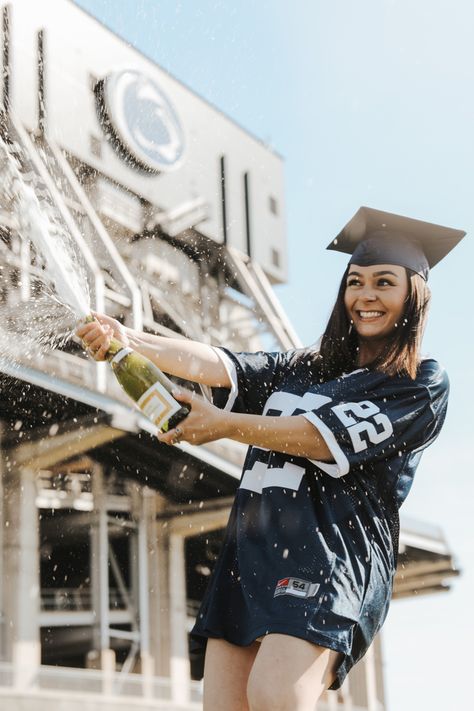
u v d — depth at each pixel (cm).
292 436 242
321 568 234
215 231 4109
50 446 2605
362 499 248
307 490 247
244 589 241
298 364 277
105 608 2975
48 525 3161
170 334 3688
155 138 3909
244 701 241
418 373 263
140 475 2941
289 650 224
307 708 220
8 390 2319
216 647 249
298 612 228
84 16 3634
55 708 2327
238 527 252
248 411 272
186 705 2648
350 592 234
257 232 4369
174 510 3212
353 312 267
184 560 3381
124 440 2625
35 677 2347
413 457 261
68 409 2455
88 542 3281
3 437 2588
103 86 3703
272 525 245
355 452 243
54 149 3388
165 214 3872
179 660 3183
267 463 259
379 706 3834
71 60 3600
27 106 3359
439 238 271
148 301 3641
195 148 4131
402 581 3869
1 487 2766
